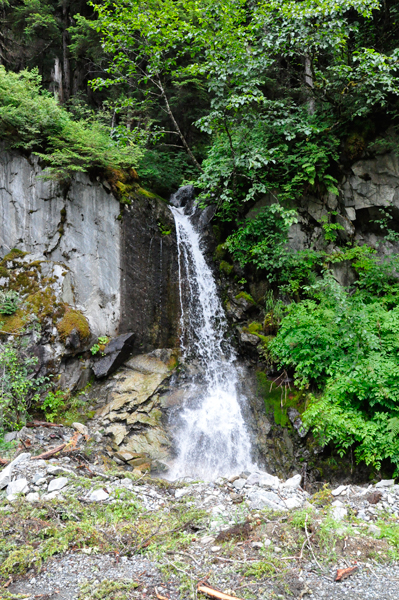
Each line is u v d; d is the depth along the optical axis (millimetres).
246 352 8969
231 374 8727
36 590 3309
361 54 8625
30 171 8414
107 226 8805
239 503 4859
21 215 8242
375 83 9164
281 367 8203
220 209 10469
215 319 9852
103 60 13141
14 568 3570
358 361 6867
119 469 6234
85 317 8180
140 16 8695
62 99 14031
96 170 8852
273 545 3857
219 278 10195
